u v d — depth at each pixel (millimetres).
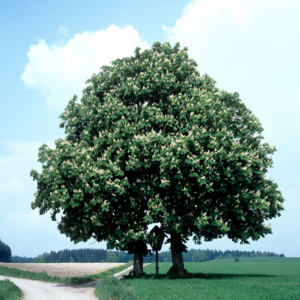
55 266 51625
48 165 22578
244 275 28141
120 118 22203
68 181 21125
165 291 15594
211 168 20594
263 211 23531
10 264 51062
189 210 22797
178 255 25812
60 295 17359
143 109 22203
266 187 23578
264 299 13750
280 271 40219
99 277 32000
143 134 20891
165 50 27250
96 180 20156
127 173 22734
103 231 22219
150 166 21891
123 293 13945
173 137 20984
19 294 16703
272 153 23953
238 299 13711
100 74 25875
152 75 23297
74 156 21531
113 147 21297
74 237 24141
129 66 24234
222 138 21062
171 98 22766
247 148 23281
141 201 23266
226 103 24828
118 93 23406
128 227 21953
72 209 23000
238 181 22594
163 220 22172
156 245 24453
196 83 24344
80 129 24797
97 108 23375
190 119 21688
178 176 20078
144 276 23516
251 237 24031
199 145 20391
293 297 14352
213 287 17125
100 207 21094
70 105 25031
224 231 21391
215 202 22906
